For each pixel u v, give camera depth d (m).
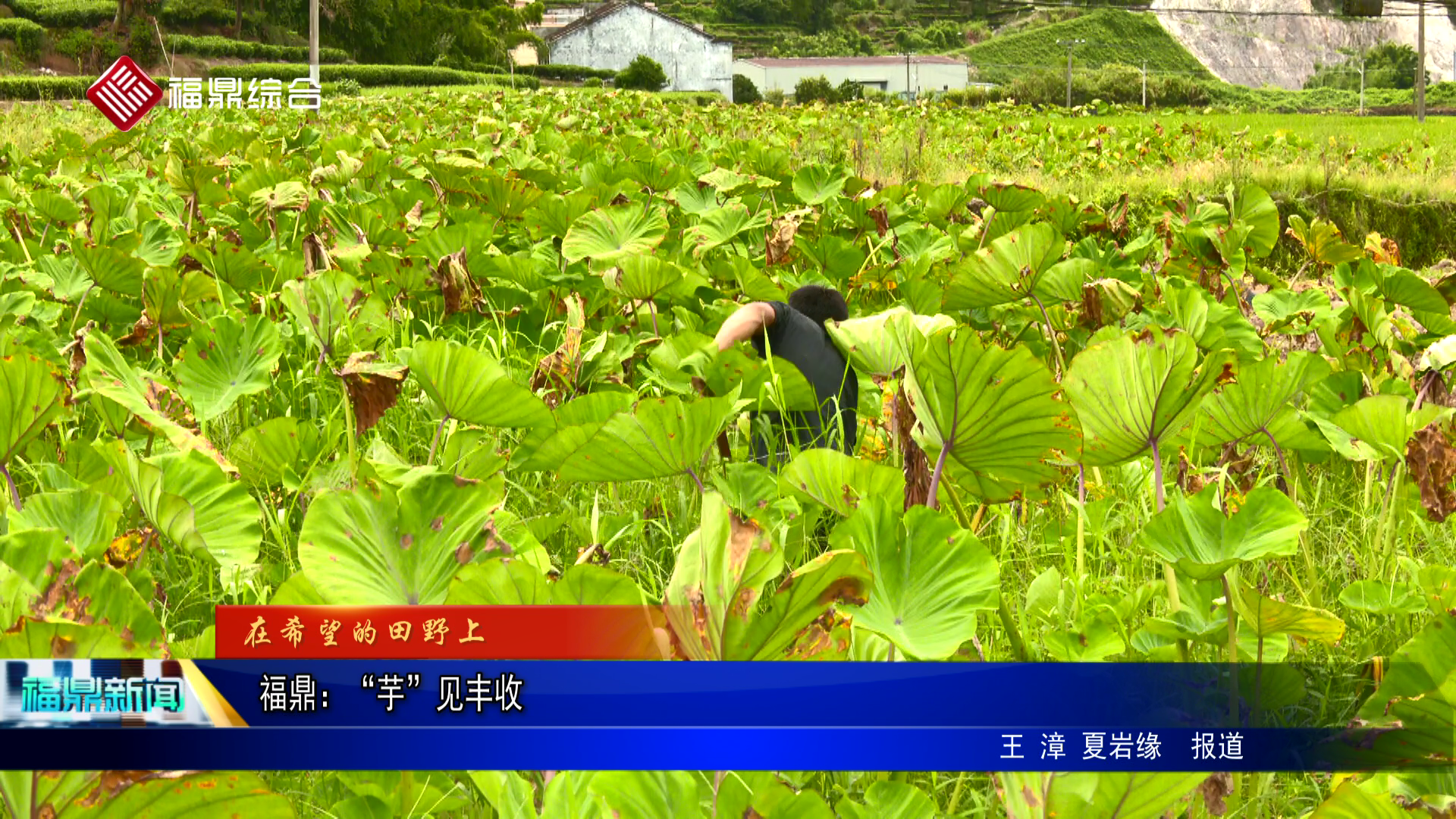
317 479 4.64
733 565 3.10
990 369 3.59
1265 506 3.59
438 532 3.57
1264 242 8.77
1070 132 27.20
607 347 5.82
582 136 17.02
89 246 6.38
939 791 3.86
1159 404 3.73
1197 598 3.90
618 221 7.53
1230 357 3.68
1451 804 3.20
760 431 5.36
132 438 5.00
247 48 80.00
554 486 5.33
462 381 4.43
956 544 3.42
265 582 4.48
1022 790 3.27
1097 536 4.68
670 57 87.44
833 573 3.07
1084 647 3.80
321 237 8.88
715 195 10.27
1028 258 5.72
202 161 13.70
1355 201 17.77
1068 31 123.62
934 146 24.45
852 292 8.67
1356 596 4.20
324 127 25.94
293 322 6.32
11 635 3.08
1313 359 5.09
